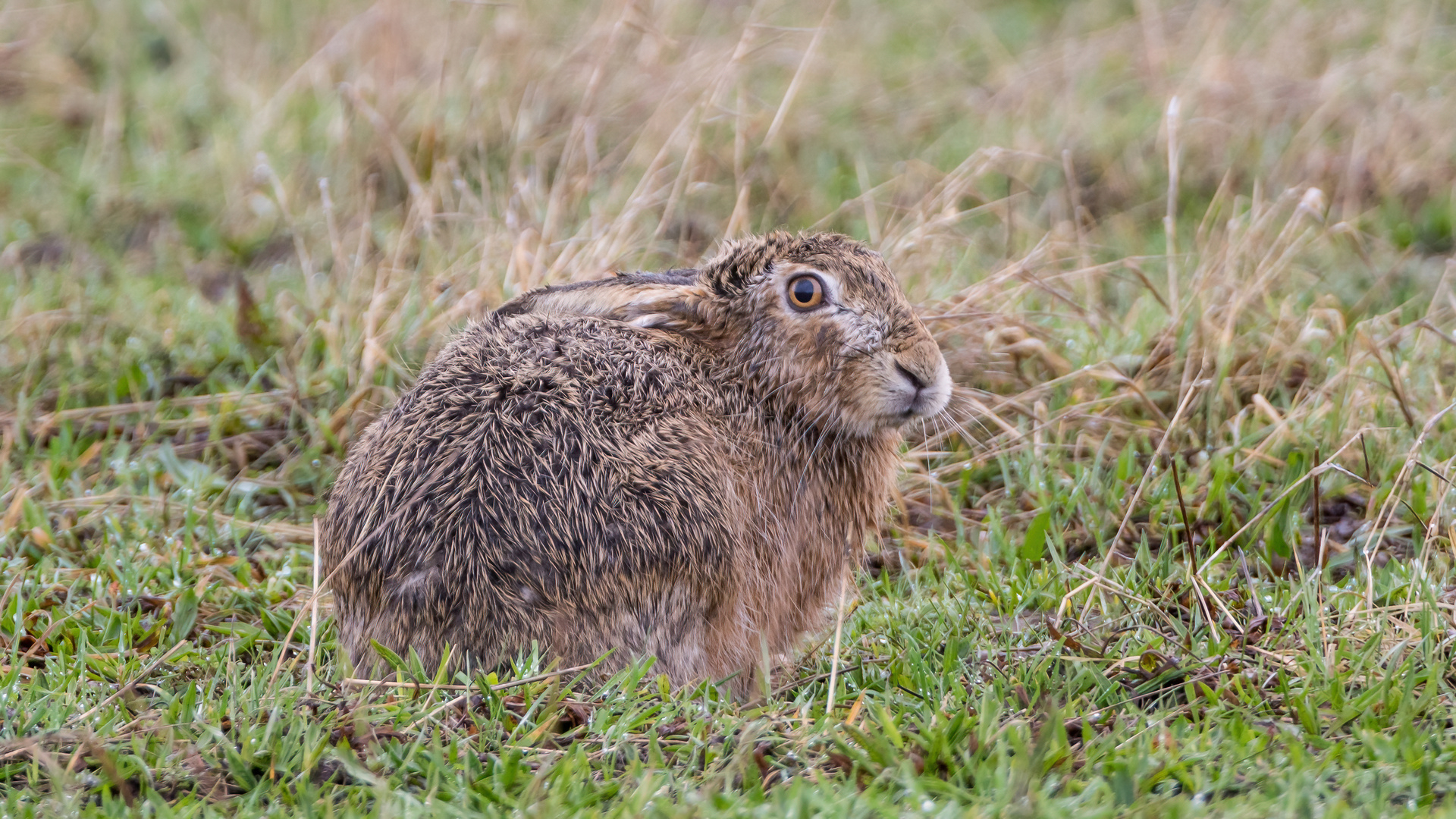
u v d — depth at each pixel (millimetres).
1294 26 24281
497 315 9945
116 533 12164
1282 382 14094
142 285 17344
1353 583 10633
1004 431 13508
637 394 9180
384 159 20109
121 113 23359
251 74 24062
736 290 9875
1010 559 11812
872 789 7387
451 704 8273
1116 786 7375
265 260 18844
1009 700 8891
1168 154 20688
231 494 13305
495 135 20125
